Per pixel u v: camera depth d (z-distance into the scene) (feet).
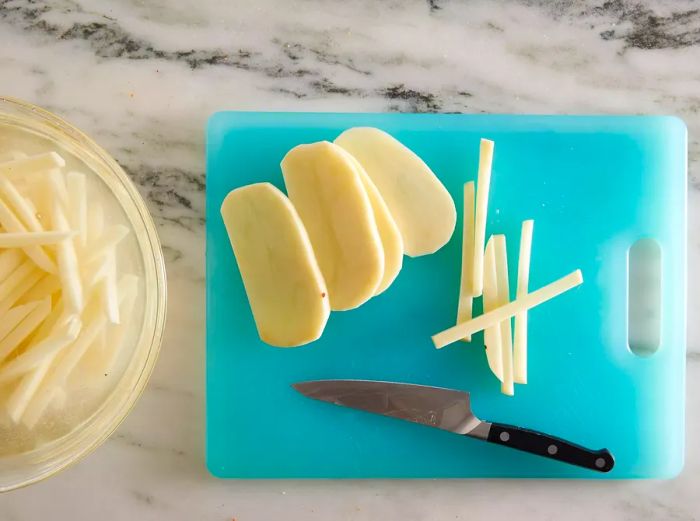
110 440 2.02
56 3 2.02
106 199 1.86
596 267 2.01
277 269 1.86
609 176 2.01
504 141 1.99
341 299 1.87
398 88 2.05
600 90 2.06
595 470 1.95
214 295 1.97
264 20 2.03
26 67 2.02
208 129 1.96
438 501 2.04
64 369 1.72
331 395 1.97
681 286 2.01
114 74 2.02
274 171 1.97
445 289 1.99
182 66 2.02
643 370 2.02
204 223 2.03
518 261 1.99
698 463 2.06
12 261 1.69
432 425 1.97
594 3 2.06
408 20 2.05
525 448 1.94
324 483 2.04
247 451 1.99
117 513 2.02
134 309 1.87
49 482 2.02
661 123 2.00
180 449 2.03
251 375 1.98
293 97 2.04
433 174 1.92
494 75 2.06
